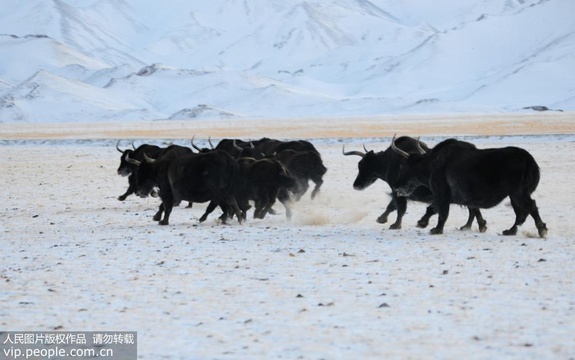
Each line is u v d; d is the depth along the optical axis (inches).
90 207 2476.6
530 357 822.5
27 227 1984.5
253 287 1179.3
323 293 1127.0
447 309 1018.7
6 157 5088.6
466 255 1421.0
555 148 5177.2
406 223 1984.5
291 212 2071.9
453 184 1713.8
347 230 1838.1
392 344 875.4
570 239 1610.5
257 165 2063.2
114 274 1302.9
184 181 1950.1
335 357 836.0
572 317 965.8
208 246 1594.5
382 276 1240.8
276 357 840.9
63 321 1007.0
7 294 1162.0
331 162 4325.8
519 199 1625.2
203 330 949.8
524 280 1182.3
